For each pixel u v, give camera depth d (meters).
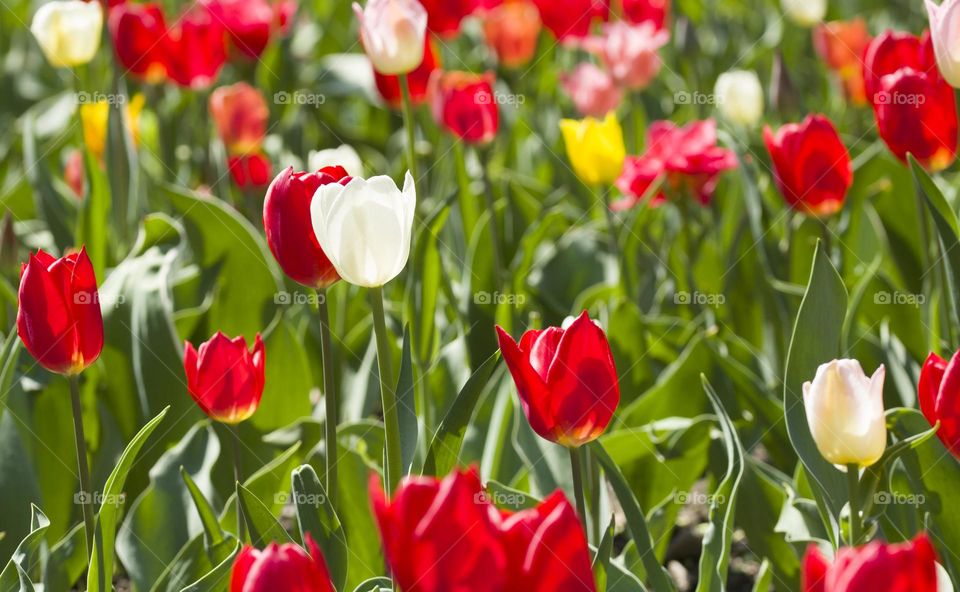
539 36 4.66
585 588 2.44
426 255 2.92
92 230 3.03
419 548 2.42
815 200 2.88
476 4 3.20
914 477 2.71
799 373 2.71
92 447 2.91
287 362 2.94
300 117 4.25
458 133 3.05
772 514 2.78
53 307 2.60
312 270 2.62
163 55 3.52
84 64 3.49
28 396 2.90
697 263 3.14
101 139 3.49
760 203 2.99
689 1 5.57
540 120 4.36
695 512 2.99
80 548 2.78
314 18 5.93
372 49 2.91
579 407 2.58
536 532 2.43
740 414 2.91
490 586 2.43
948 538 2.71
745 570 2.92
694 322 2.99
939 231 2.73
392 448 2.62
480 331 2.97
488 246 3.04
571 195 3.77
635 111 3.91
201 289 3.04
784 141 2.88
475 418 2.91
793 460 2.90
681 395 2.92
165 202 3.73
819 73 5.24
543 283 3.28
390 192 2.57
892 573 2.44
